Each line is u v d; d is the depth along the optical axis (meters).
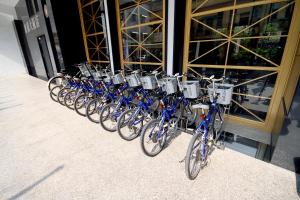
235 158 1.86
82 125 2.86
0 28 8.94
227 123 2.60
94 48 4.79
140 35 3.55
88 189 1.55
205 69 2.79
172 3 2.61
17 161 1.96
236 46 2.43
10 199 1.48
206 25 2.59
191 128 2.51
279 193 1.44
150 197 1.46
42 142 2.36
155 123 1.93
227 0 2.32
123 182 1.61
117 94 2.65
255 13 2.18
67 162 1.92
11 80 7.82
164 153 2.02
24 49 9.31
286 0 1.93
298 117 1.50
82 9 4.60
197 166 1.67
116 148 2.15
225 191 1.48
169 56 2.94
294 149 1.59
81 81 3.38
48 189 1.56
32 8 5.86
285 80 2.09
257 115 2.47
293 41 1.95
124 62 4.04
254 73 2.38
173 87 2.16
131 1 3.46
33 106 3.97
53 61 5.15
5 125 2.96
